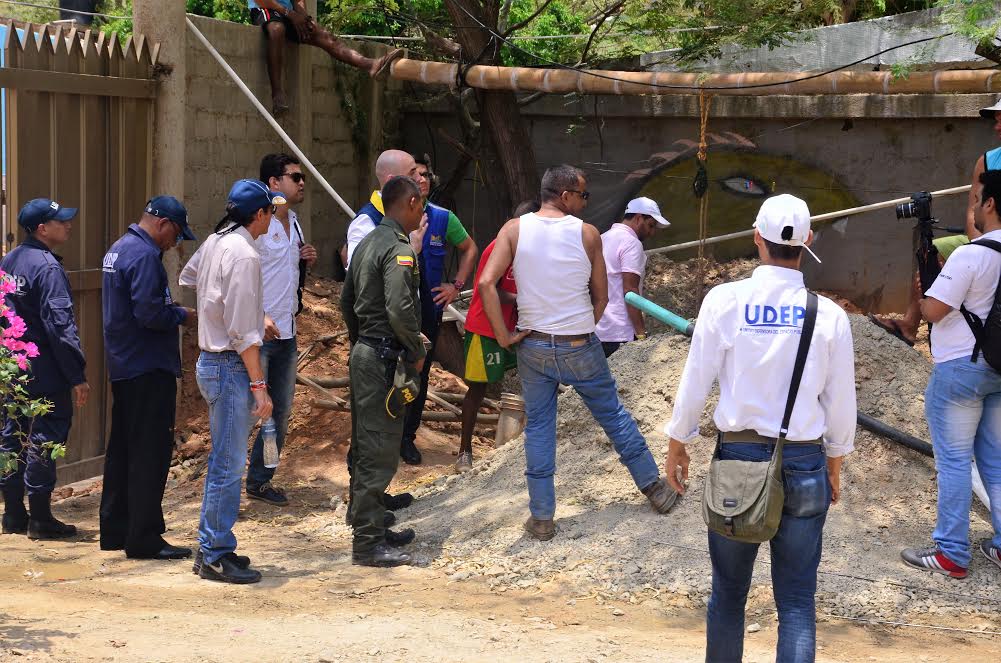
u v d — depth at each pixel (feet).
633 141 38.27
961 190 29.12
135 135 27.04
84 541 21.30
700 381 12.31
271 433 19.65
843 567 17.53
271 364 23.22
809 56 29.09
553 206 18.78
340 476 25.59
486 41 31.65
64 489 25.09
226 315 17.66
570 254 18.31
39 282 20.38
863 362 21.12
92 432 26.25
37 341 20.58
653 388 21.99
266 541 21.03
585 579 17.87
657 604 17.01
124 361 19.35
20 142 23.38
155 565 19.43
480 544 19.56
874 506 19.01
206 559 18.28
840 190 36.50
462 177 39.09
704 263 37.42
